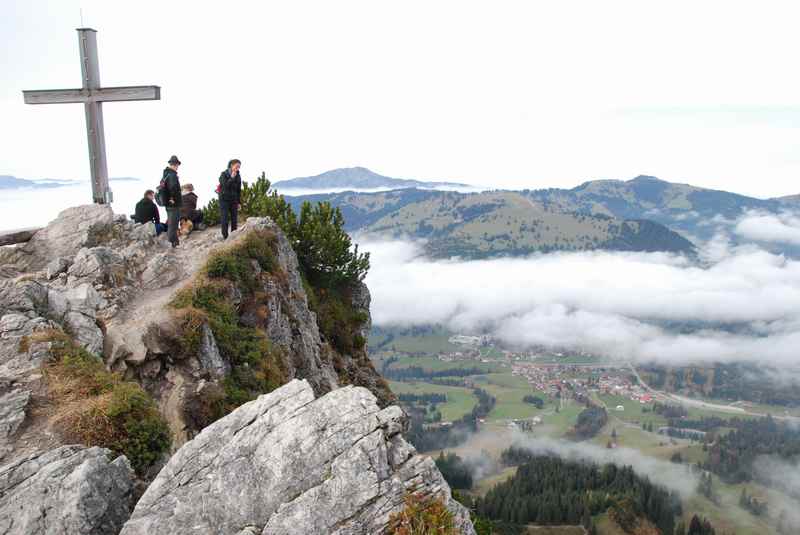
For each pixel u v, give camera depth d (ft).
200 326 60.90
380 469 31.04
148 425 42.83
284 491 30.89
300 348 87.51
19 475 34.19
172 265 77.10
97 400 42.60
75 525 30.09
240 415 35.65
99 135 88.74
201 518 30.55
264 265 84.79
